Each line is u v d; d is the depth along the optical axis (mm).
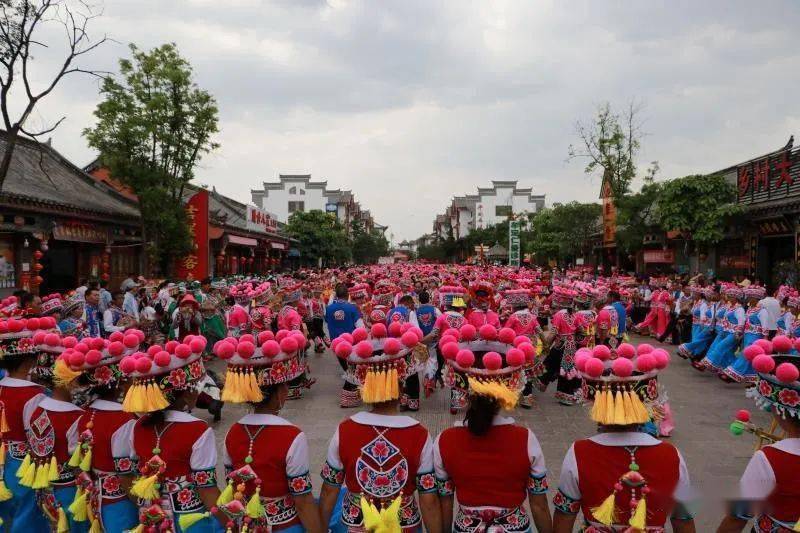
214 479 3164
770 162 18719
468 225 94688
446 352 3043
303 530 3090
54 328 4301
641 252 29953
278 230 45875
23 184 16047
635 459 2660
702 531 4477
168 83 17734
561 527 2848
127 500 3441
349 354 3033
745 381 9617
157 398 3074
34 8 10367
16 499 3900
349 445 3008
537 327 7930
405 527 2969
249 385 2980
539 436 7281
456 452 2879
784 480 2654
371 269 38500
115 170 17609
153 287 14086
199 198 21531
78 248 17688
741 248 21031
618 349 2711
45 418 3639
